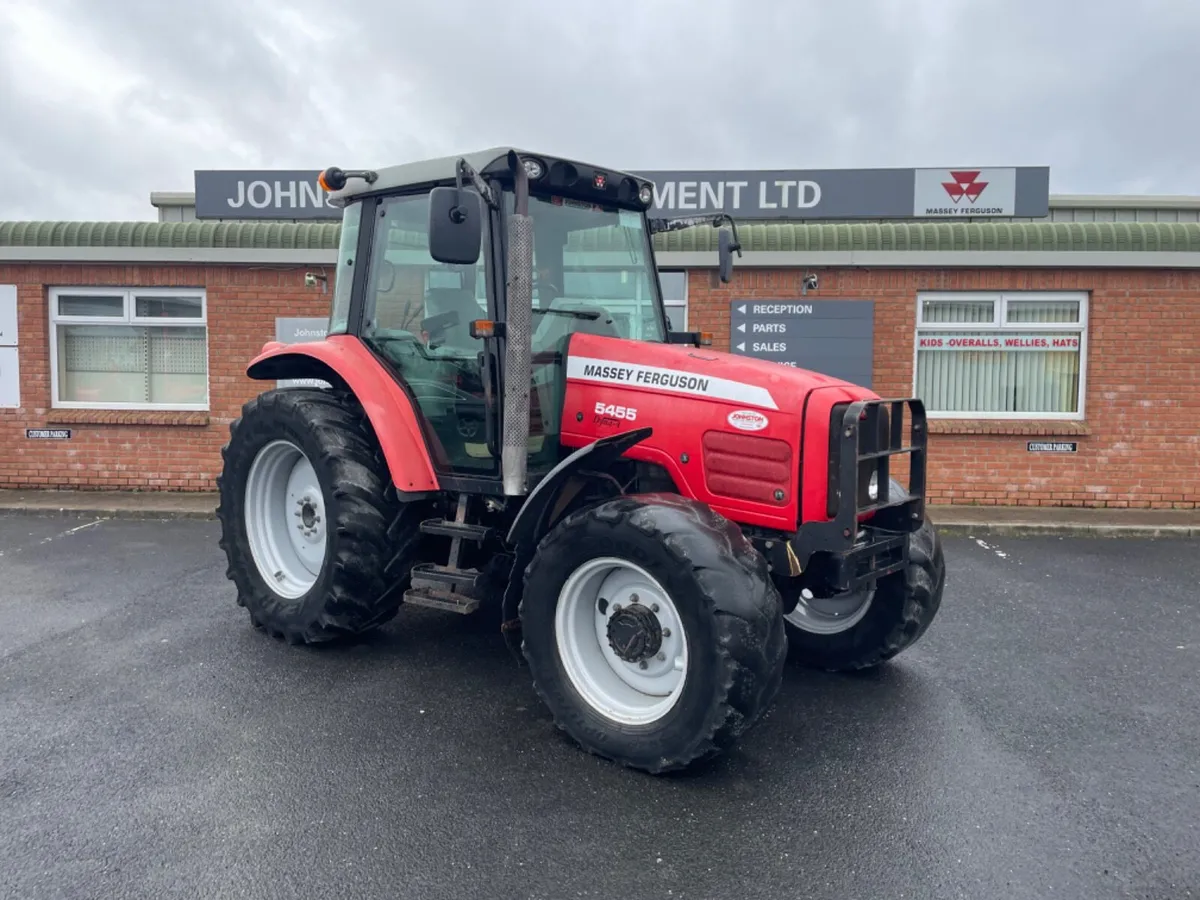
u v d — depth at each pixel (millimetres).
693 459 4016
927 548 4578
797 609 4941
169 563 7043
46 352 9984
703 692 3326
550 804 3324
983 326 9680
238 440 5242
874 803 3365
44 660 4793
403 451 4570
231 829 3115
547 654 3812
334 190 4934
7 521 8734
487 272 4262
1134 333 9477
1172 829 3189
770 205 11328
